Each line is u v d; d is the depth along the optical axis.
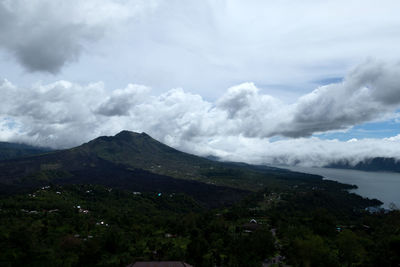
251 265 104.81
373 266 103.75
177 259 110.25
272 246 125.75
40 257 112.69
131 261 110.06
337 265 108.44
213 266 106.25
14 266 104.62
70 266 106.75
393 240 109.00
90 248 115.31
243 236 139.50
